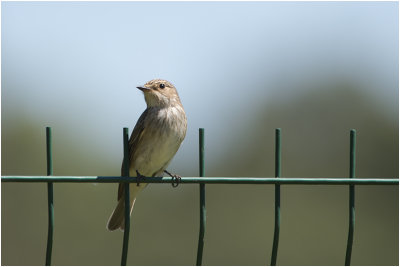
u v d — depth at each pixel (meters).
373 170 19.22
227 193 16.39
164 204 15.70
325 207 17.02
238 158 18.72
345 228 17.08
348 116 19.59
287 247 16.39
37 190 15.23
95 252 14.62
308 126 19.77
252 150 19.09
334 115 19.62
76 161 17.47
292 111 19.80
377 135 19.27
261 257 15.92
